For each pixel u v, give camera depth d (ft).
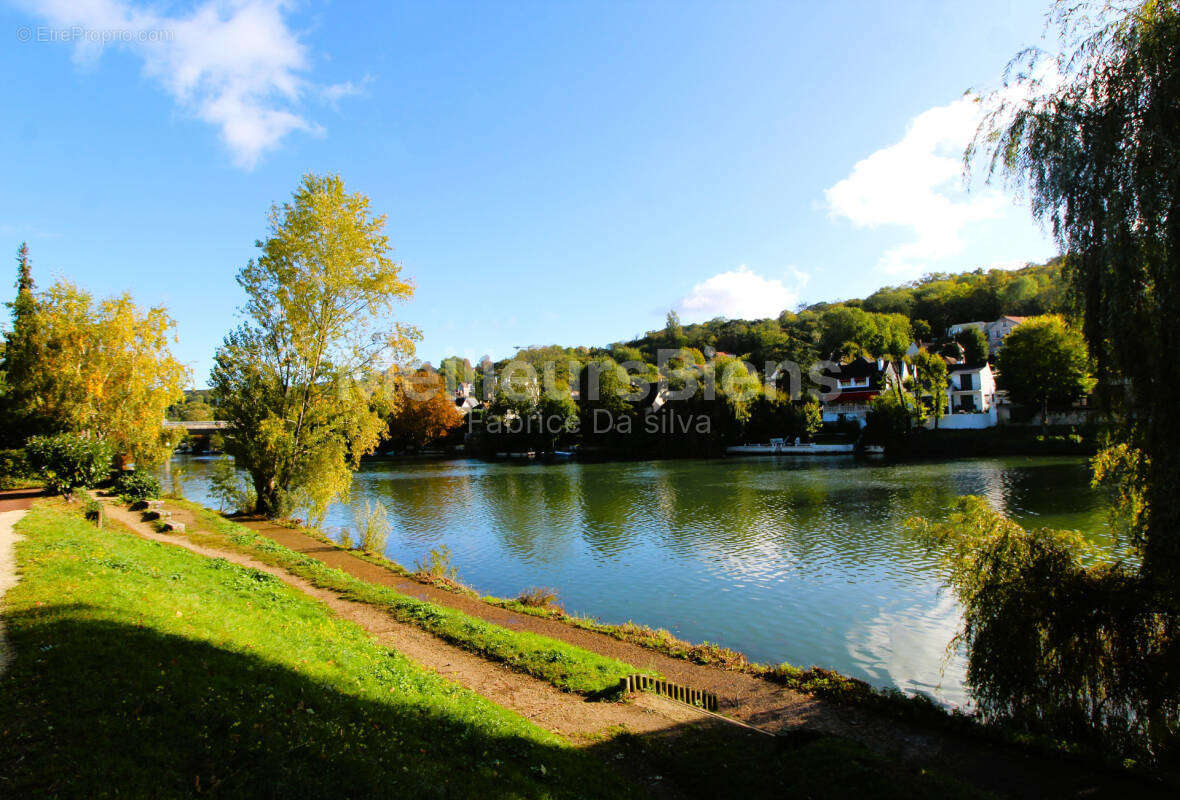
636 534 103.30
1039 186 33.50
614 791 25.03
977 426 234.38
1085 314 32.94
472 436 335.67
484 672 41.27
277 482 109.60
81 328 120.88
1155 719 30.60
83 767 16.80
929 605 62.13
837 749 28.17
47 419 114.93
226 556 69.97
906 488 139.64
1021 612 34.71
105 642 25.58
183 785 17.22
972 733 34.04
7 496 89.20
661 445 273.13
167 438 140.67
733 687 41.19
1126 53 30.35
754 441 278.87
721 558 84.33
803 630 56.65
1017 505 109.09
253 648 30.96
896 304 446.19
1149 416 31.22
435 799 20.39
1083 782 29.04
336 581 62.80
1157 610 31.24
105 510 93.09
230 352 102.94
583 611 64.13
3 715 18.53
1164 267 29.45
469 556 91.35
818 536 95.20
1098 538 81.35
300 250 99.86
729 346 452.76
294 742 21.16
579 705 36.06
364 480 202.49
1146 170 29.27
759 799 24.44
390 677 33.94
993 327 342.23
